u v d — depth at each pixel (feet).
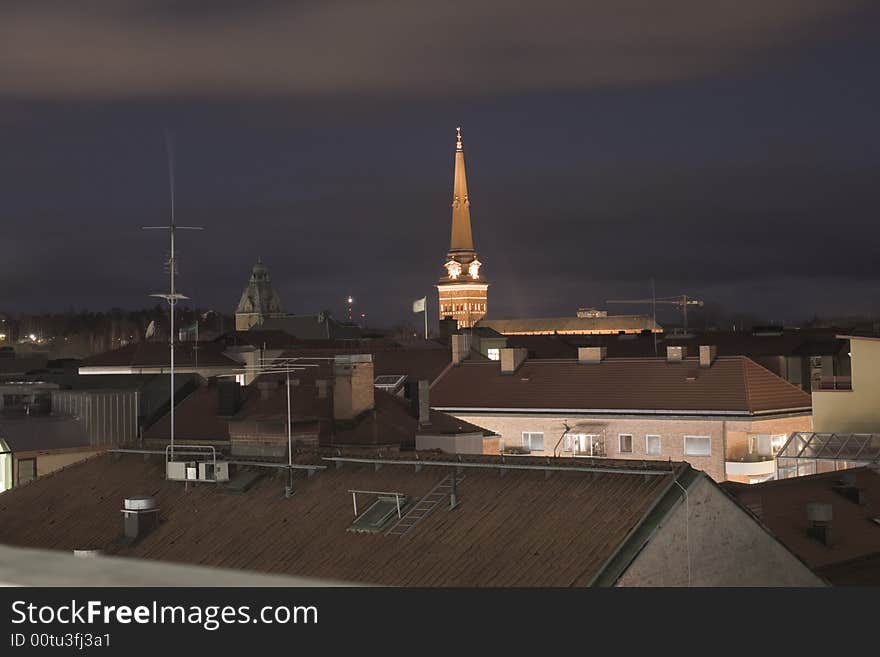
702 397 330.34
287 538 130.41
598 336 560.20
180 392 294.46
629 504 115.85
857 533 174.60
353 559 122.01
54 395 264.72
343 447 205.36
